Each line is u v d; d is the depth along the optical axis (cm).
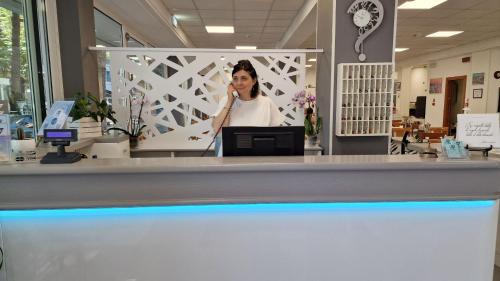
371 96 346
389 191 144
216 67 374
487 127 154
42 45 298
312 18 529
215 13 583
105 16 472
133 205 135
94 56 351
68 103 192
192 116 382
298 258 146
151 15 505
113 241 140
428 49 980
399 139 437
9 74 259
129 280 142
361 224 146
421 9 549
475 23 647
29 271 141
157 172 134
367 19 340
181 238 141
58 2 312
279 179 140
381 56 348
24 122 278
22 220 138
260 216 142
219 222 141
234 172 137
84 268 141
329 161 142
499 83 830
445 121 1040
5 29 254
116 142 312
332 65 348
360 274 148
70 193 135
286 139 157
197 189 138
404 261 149
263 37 802
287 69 379
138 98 374
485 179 146
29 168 129
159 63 372
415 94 1237
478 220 150
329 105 359
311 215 144
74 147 259
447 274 151
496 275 231
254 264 145
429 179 144
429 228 148
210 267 144
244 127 155
